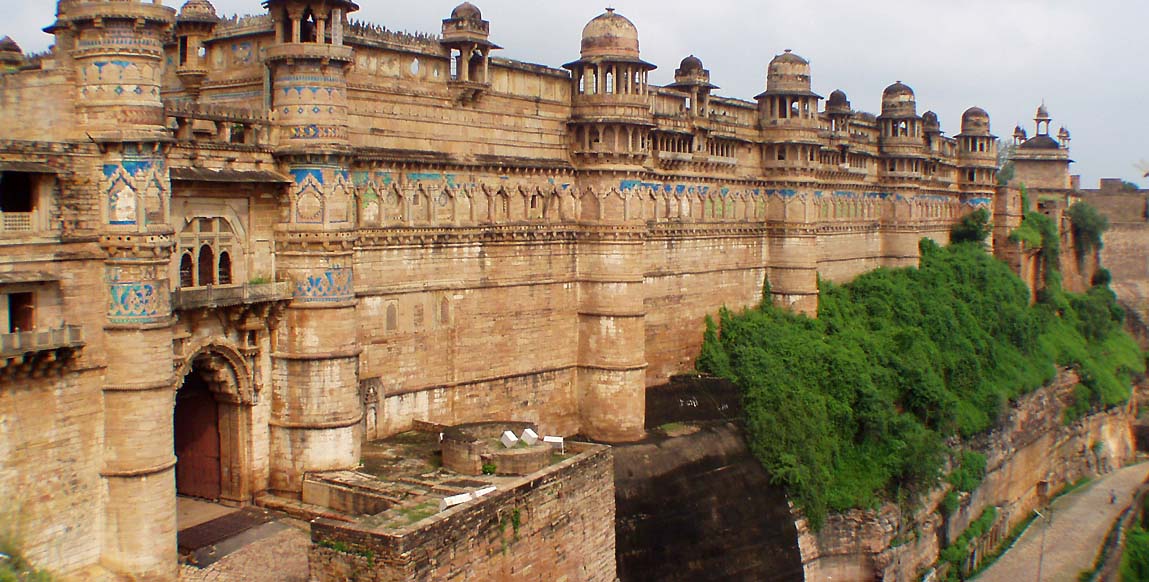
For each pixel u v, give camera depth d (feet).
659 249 171.42
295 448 110.73
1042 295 307.78
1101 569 197.26
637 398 150.51
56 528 86.89
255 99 116.57
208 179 100.37
